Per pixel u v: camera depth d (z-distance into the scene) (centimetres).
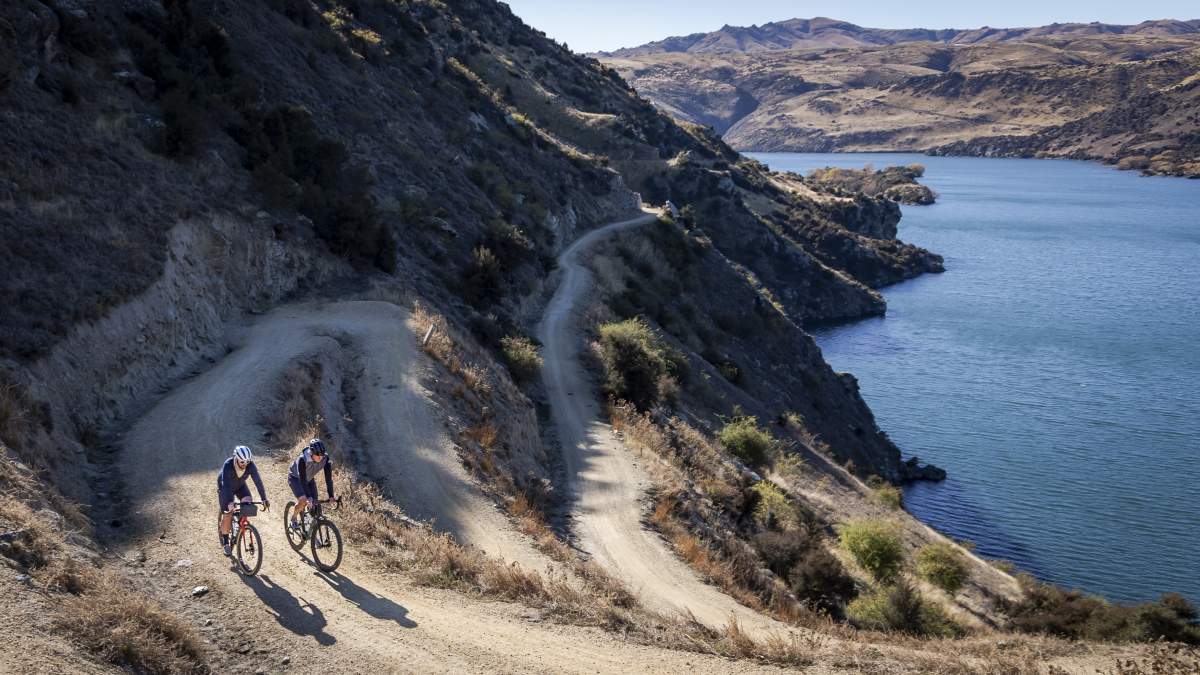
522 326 5025
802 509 4303
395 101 6550
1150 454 7694
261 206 3497
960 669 1415
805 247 16600
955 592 3856
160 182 2947
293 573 1285
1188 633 3156
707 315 8388
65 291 2027
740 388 6975
